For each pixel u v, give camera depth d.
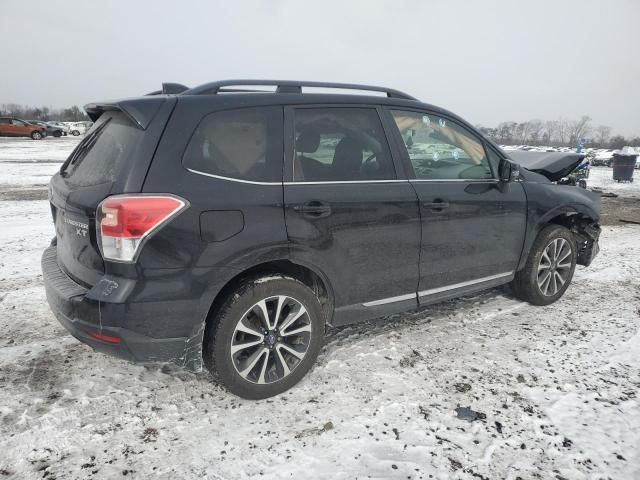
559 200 4.14
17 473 2.19
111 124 2.75
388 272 3.18
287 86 2.94
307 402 2.77
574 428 2.55
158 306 2.39
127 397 2.79
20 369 3.08
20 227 7.23
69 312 2.46
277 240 2.63
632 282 5.04
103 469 2.22
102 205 2.31
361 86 3.24
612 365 3.23
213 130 2.58
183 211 2.38
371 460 2.29
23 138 36.03
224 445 2.40
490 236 3.72
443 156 3.52
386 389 2.90
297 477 2.19
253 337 2.71
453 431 2.52
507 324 3.88
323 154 2.92
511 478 2.20
